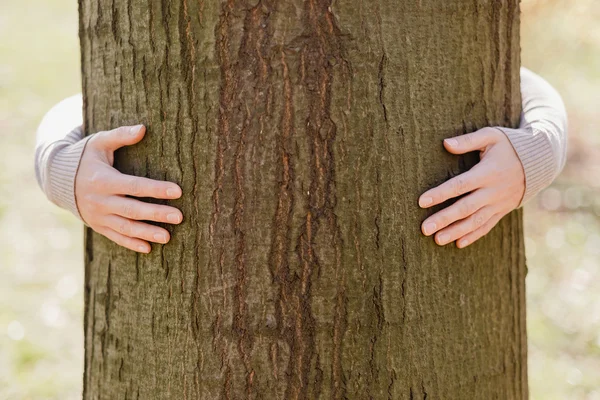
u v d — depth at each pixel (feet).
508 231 6.06
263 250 5.69
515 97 6.08
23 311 12.09
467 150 5.78
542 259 14.60
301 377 5.73
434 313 5.80
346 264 5.70
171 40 5.70
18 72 25.07
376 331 5.73
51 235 15.49
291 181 5.67
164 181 5.74
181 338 5.78
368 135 5.67
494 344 5.98
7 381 9.85
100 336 6.01
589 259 14.47
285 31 5.62
